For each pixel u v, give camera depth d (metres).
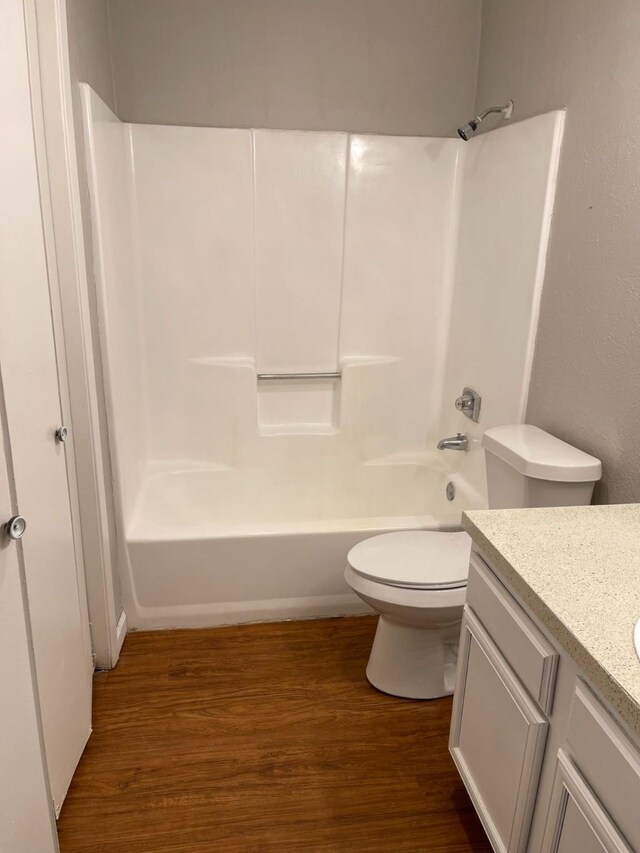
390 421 2.85
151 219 2.48
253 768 1.67
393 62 2.49
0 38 1.10
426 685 1.92
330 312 2.73
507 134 2.16
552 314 1.90
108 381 1.97
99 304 1.90
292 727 1.81
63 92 1.50
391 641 1.92
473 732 1.34
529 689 1.07
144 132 2.39
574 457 1.62
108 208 2.01
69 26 1.62
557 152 1.85
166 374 2.65
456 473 2.62
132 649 2.13
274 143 2.49
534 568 1.08
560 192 1.84
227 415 2.72
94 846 1.44
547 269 1.92
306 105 2.50
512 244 2.12
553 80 1.89
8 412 1.11
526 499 1.65
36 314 1.27
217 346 2.67
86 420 1.74
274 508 2.82
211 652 2.12
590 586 1.03
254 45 2.40
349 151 2.54
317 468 2.82
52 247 1.50
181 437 2.73
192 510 2.73
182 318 2.61
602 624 0.93
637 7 1.49
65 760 1.50
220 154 2.47
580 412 1.75
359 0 2.41
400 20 2.45
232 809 1.54
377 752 1.73
